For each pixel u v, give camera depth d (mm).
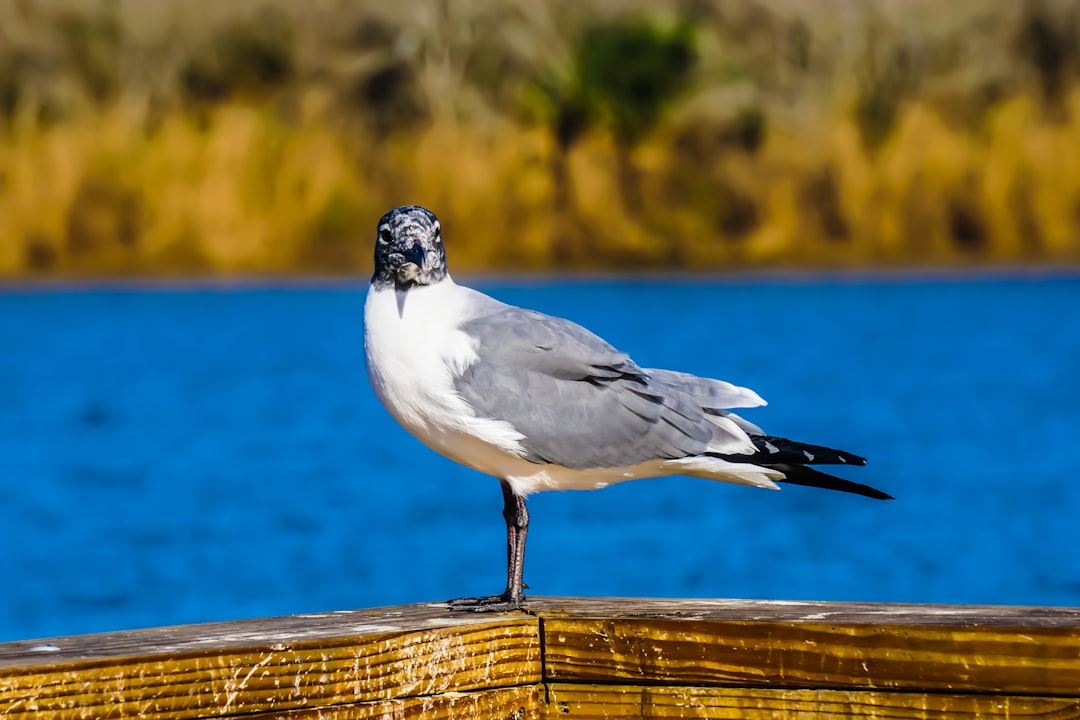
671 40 33781
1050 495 13898
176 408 19047
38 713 3732
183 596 11164
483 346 5570
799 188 32656
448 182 31906
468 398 5473
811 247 32469
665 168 33250
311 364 22109
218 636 4082
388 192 32156
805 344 22656
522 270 31859
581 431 5586
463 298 5754
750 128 33781
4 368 21859
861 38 34469
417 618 4363
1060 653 3945
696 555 12133
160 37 34344
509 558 5516
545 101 33625
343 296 28422
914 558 11984
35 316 26328
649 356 21375
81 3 34031
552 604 5020
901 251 32188
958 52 34594
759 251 32469
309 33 34844
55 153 31281
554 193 32469
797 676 4109
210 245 31266
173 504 14062
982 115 33531
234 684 3934
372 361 5551
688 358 21312
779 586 11266
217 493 14500
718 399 5883
